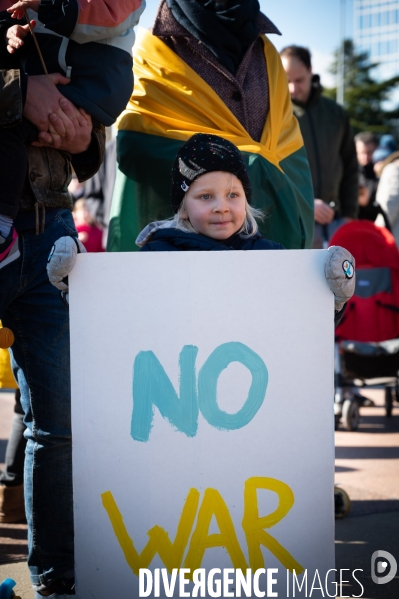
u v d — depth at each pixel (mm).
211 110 3131
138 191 3164
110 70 2535
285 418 2041
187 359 2055
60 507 2445
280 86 3293
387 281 5660
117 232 3188
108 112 2541
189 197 2469
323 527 2031
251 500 2035
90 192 5684
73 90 2479
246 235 2533
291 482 2035
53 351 2445
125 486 2049
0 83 2309
